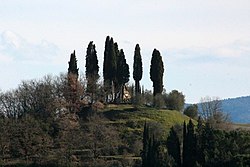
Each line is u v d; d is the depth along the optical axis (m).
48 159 157.38
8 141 164.62
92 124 175.88
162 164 137.38
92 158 157.38
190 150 138.12
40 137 167.75
